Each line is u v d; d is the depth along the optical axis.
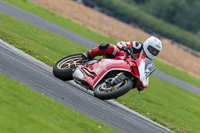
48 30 70.94
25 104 17.95
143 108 36.72
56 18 99.19
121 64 24.09
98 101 27.86
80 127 18.34
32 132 14.04
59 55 46.81
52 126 15.94
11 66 26.69
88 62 25.61
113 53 25.20
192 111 51.19
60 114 18.94
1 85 19.75
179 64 131.38
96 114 23.39
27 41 45.19
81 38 81.06
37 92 21.78
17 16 70.50
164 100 49.47
